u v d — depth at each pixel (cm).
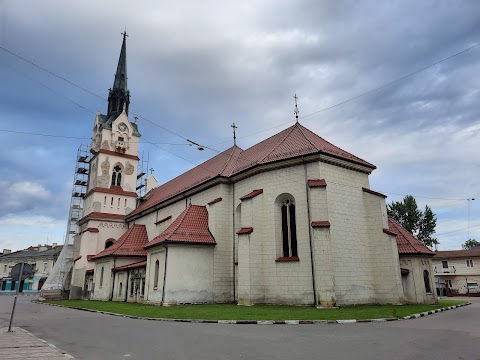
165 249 2902
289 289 2527
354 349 1050
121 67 5725
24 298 5488
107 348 1124
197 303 2838
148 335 1380
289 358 945
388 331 1402
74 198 5709
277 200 2770
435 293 3003
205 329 1523
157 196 4828
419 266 2959
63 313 2570
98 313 2530
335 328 1505
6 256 9531
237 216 3109
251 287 2592
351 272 2545
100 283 4147
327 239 2386
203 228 3144
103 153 5191
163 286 2828
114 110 5559
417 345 1104
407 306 2458
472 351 1012
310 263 2484
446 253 7306
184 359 951
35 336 1416
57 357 991
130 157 5378
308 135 3047
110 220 5009
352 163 2797
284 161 2752
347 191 2728
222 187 3206
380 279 2634
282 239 2702
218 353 1019
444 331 1400
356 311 2061
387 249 2642
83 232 4784
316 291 2356
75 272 4628
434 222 6719
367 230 2750
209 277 2947
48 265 8938
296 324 1656
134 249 4034
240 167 3238
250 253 2647
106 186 5122
